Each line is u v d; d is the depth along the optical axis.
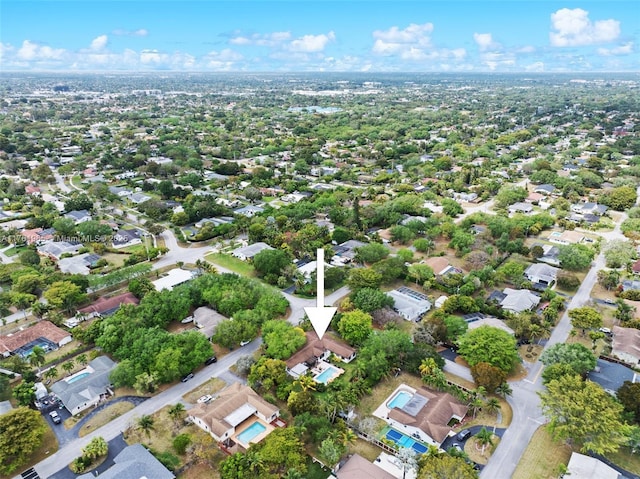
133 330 119.00
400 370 113.38
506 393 101.06
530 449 89.75
